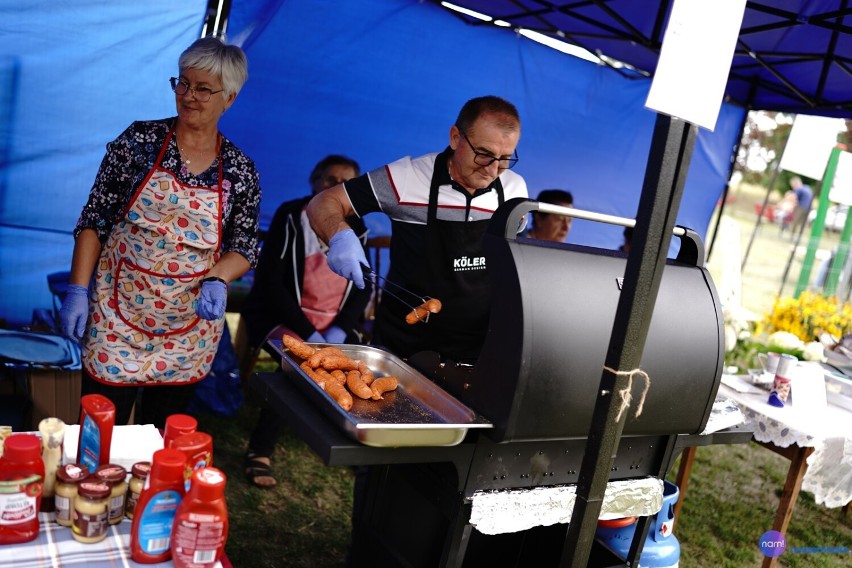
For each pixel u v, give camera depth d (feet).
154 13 10.98
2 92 10.55
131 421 9.05
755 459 16.74
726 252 15.39
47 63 10.68
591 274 6.30
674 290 6.91
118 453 5.93
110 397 8.47
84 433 5.44
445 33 15.10
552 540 8.42
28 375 10.14
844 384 11.89
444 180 8.71
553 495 6.71
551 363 5.92
